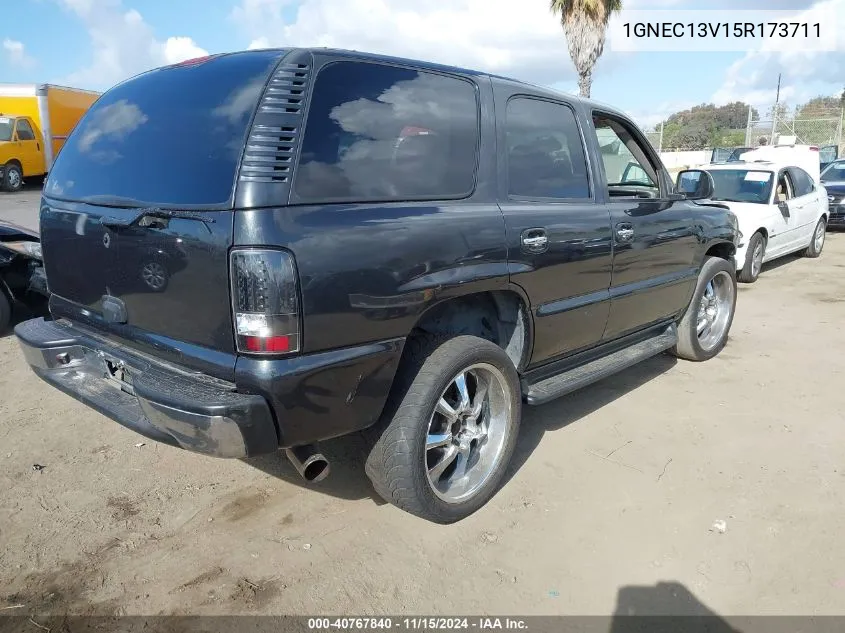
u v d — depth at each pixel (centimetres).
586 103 381
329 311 235
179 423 232
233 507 316
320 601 254
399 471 275
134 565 273
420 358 281
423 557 280
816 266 986
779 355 542
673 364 520
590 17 1456
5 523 300
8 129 1950
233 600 254
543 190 338
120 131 286
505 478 343
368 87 266
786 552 282
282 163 232
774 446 377
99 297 285
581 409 431
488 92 315
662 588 261
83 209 281
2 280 569
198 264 233
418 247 261
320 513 312
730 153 1958
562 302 345
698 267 477
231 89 254
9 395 448
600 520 306
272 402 230
